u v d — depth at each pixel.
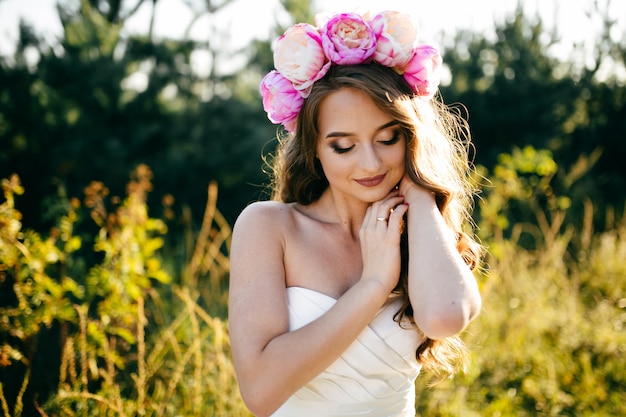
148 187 5.22
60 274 4.28
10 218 3.63
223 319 5.02
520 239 7.35
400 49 1.89
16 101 7.82
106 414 3.29
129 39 9.67
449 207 2.07
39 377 3.69
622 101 10.88
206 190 9.59
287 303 1.87
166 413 3.44
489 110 10.77
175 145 9.55
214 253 5.31
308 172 2.06
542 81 10.95
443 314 1.69
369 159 1.83
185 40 10.12
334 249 1.98
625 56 10.91
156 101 9.34
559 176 8.98
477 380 4.36
